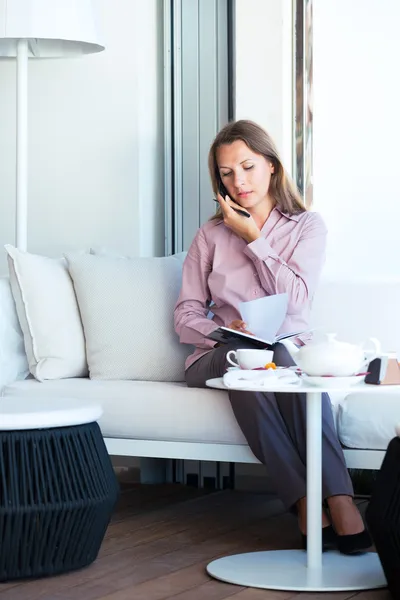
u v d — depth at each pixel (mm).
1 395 3314
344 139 4254
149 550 2844
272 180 3207
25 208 3865
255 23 3803
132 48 3967
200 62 3988
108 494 2576
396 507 2209
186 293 3291
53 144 4086
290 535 3029
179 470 4082
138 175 3969
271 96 3805
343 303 3451
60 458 2480
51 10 3656
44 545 2498
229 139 3141
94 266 3473
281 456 2721
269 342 2697
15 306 3484
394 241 4246
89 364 3414
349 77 4234
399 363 2451
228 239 3232
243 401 2779
